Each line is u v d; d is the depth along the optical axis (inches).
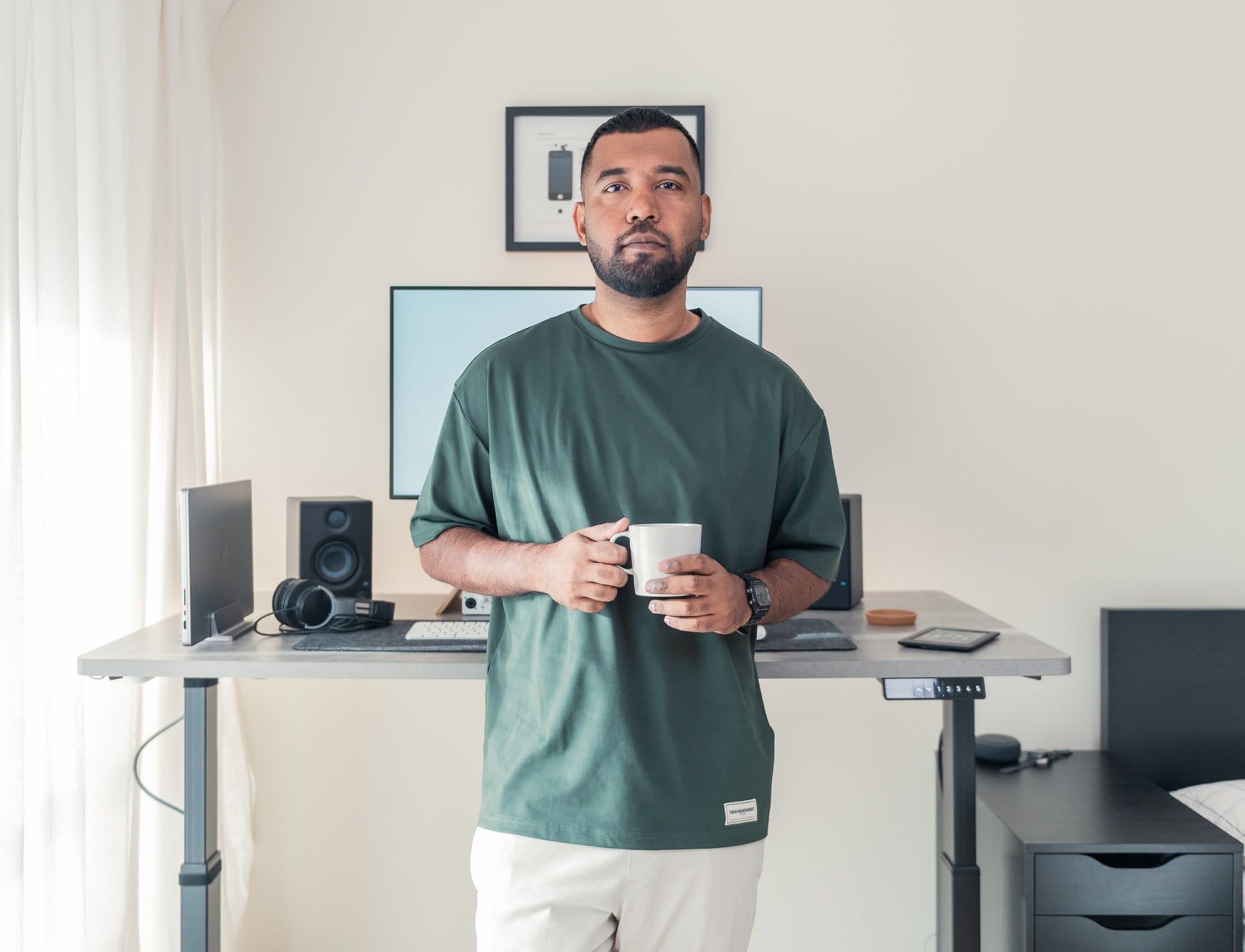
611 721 49.3
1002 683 94.4
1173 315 93.0
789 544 57.1
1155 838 72.6
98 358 72.2
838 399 93.4
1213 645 91.5
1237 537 93.4
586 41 92.7
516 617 52.9
